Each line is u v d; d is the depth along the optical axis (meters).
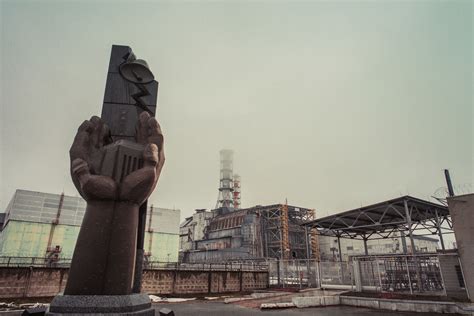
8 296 20.09
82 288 6.76
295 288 30.27
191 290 27.97
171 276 27.20
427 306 15.98
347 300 19.45
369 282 23.66
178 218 65.81
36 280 21.30
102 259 7.00
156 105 10.68
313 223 32.00
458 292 18.00
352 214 27.55
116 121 9.68
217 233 79.25
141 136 8.88
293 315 14.68
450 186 23.42
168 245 62.34
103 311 6.48
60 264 23.34
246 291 31.05
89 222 7.25
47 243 49.53
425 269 24.72
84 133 8.12
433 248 61.88
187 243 89.19
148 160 7.88
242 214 75.12
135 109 9.98
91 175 7.46
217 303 20.77
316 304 18.75
